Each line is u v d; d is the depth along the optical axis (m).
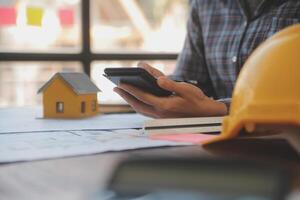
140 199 0.29
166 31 2.02
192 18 1.28
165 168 0.30
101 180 0.36
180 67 1.27
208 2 1.23
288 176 0.27
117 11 1.94
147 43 1.99
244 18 1.15
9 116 0.90
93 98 0.91
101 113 0.96
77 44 1.88
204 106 0.69
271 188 0.26
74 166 0.42
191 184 0.29
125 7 1.95
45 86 0.87
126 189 0.30
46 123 0.77
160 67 2.00
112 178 0.31
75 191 0.33
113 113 0.96
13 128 0.70
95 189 0.33
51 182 0.36
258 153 0.46
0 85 1.77
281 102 0.43
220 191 0.28
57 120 0.82
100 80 1.05
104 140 0.57
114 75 0.67
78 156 0.47
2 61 1.77
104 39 1.92
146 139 0.58
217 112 0.70
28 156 0.46
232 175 0.28
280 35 0.47
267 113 0.44
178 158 0.31
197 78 1.25
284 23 1.09
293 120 0.42
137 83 0.70
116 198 0.30
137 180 0.30
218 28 1.21
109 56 1.92
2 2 1.77
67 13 1.86
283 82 0.44
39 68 1.82
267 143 0.51
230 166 0.28
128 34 1.96
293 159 0.43
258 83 0.45
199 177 0.29
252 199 0.26
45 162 0.44
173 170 0.30
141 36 1.97
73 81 0.87
